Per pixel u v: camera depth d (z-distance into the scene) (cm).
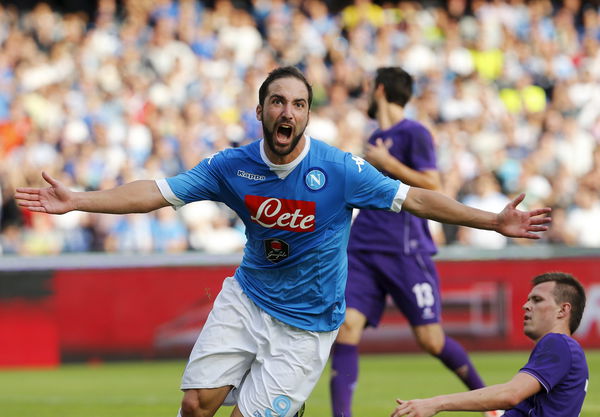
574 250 4938
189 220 5231
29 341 4434
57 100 5916
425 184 2581
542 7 7675
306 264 1892
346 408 2559
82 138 5778
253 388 1925
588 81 7256
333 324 1950
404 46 7062
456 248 4841
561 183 6103
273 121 1791
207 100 6209
